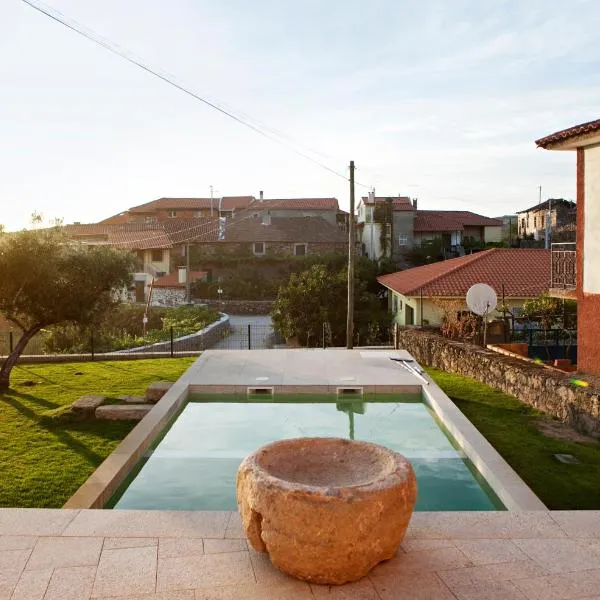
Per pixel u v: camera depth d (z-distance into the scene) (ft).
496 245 163.63
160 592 13.53
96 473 23.52
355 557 13.61
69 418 33.35
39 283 39.78
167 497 23.59
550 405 34.63
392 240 156.46
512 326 59.62
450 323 60.90
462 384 43.65
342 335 91.09
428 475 25.86
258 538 14.52
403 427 33.55
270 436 31.89
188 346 78.59
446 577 14.17
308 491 13.44
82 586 13.78
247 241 160.04
